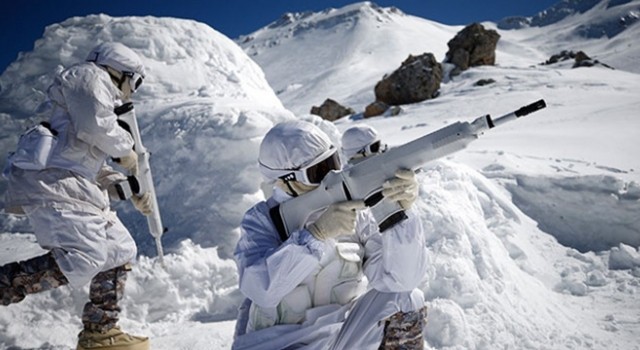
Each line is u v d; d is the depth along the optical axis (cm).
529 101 2497
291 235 221
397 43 18488
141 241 536
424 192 539
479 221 543
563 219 633
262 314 238
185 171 581
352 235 258
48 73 786
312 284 237
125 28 832
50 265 325
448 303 410
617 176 694
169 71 809
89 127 324
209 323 423
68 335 407
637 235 605
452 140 215
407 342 249
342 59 17888
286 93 10675
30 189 320
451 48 3916
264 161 237
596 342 398
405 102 3145
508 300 439
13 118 743
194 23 915
